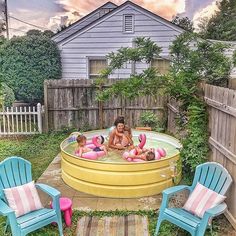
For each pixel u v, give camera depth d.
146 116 8.96
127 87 5.16
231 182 3.54
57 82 9.09
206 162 4.30
